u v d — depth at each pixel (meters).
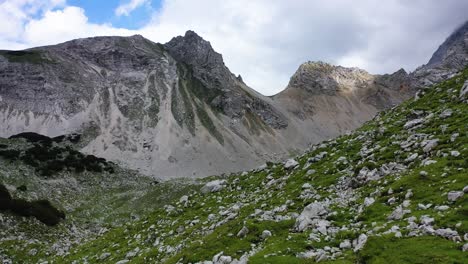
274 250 27.45
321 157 57.22
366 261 22.55
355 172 43.00
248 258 27.00
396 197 31.86
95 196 119.62
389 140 50.25
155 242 45.94
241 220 37.31
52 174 122.50
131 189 131.00
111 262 43.44
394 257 21.64
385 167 40.50
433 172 33.81
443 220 24.34
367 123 73.88
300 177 52.31
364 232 26.97
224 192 62.59
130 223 63.00
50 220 76.25
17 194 89.25
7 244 61.66
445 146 38.81
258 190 57.00
